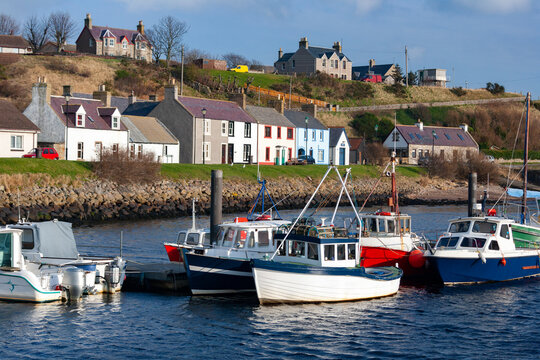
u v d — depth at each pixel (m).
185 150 76.50
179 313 25.20
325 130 96.69
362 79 162.88
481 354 21.22
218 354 20.80
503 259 31.81
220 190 32.75
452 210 67.62
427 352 21.36
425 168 95.19
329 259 26.98
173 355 20.64
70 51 138.62
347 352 21.23
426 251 31.91
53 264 27.34
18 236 26.52
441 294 29.64
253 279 27.97
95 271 27.75
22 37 130.38
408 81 175.12
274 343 21.92
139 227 47.59
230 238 29.34
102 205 54.28
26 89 101.75
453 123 138.50
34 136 63.25
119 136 69.38
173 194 60.06
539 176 100.50
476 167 93.75
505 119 142.12
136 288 28.91
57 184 54.66
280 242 28.45
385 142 110.44
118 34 137.50
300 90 140.00
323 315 25.27
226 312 25.38
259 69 176.50
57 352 20.67
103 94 74.06
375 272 29.27
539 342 22.53
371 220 33.88
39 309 25.34
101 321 23.98
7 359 19.98
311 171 79.44
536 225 38.44
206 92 122.00
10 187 51.75
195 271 27.27
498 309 26.98
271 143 86.88
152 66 127.50
